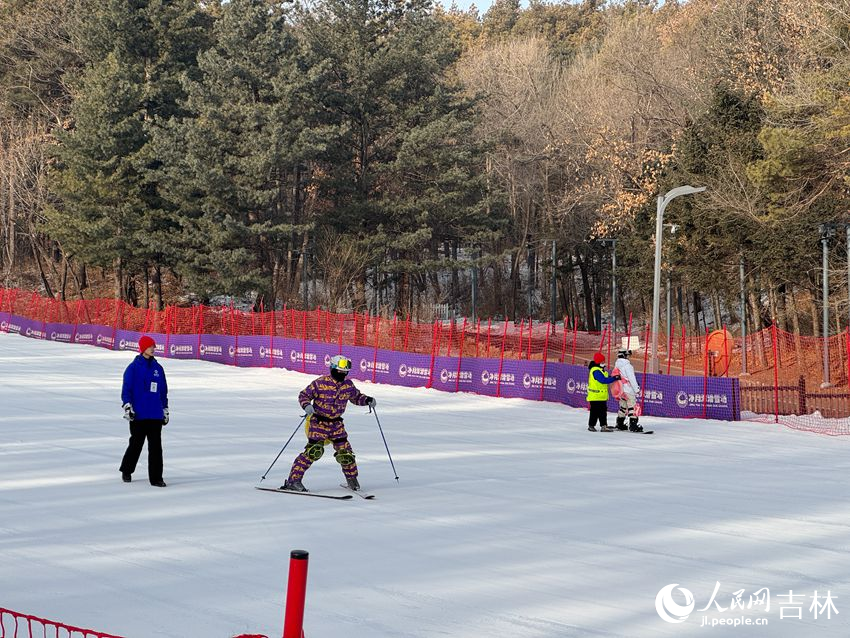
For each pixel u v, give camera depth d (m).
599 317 61.44
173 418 18.92
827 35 31.89
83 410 19.72
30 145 58.88
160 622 6.64
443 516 10.70
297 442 16.08
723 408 21.75
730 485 13.51
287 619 4.09
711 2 54.62
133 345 36.00
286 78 47.97
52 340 40.31
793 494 12.89
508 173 60.97
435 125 49.25
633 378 19.55
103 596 7.25
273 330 35.91
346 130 47.50
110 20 52.41
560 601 7.53
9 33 63.25
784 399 23.69
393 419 20.19
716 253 37.38
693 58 50.41
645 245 42.09
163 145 45.94
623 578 8.30
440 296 65.06
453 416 21.05
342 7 52.16
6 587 7.44
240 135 47.94
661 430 19.94
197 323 36.91
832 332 42.91
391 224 52.78
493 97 63.38
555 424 20.28
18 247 67.75
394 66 51.31
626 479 13.73
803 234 32.81
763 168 31.52
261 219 48.78
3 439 15.58
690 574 8.52
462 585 7.89
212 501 11.07
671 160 42.59
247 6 48.84
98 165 48.31
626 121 51.91
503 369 25.11
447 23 58.12
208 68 47.59
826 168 31.98
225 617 6.79
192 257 47.34
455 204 51.94
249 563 8.34
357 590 7.63
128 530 9.50
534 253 69.94
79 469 13.02
